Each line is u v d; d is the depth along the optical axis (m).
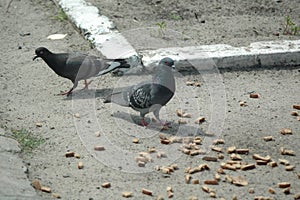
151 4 11.05
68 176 6.29
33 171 6.34
